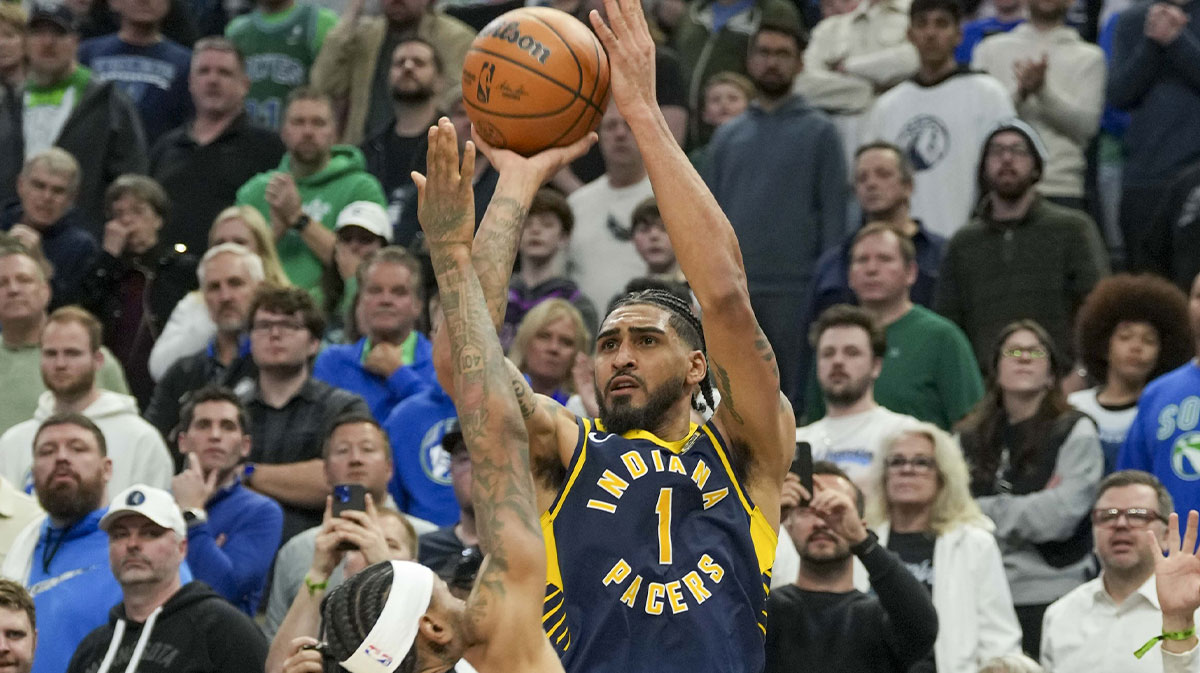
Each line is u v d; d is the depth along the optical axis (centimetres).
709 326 1021
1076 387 2245
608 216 2456
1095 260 2259
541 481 1005
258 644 1623
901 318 2141
